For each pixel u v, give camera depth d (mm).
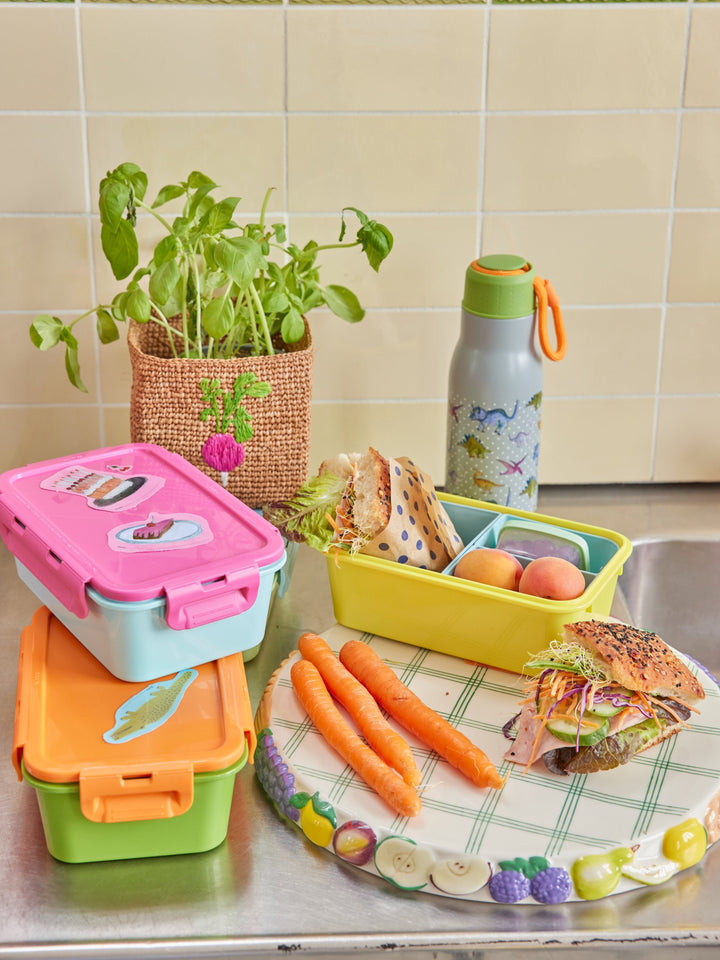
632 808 786
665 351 1264
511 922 733
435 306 1227
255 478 1074
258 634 861
